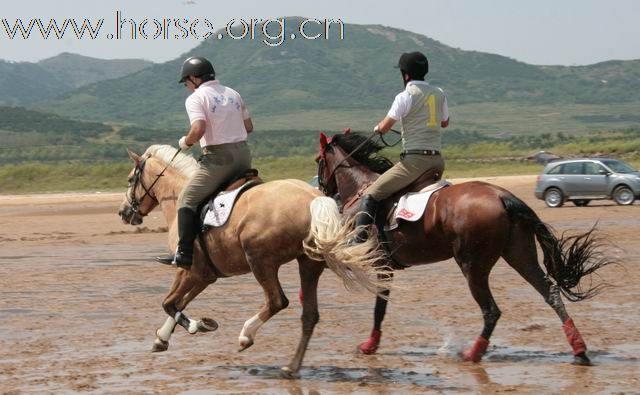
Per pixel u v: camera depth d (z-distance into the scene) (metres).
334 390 8.76
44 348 11.03
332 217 9.09
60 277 18.53
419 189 10.48
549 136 138.62
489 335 9.85
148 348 10.97
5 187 78.31
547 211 34.88
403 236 10.32
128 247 25.61
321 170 11.66
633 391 8.39
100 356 10.51
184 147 9.91
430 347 10.82
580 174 36.50
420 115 10.46
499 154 90.44
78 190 74.44
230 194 9.78
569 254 9.91
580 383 8.74
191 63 10.08
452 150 97.12
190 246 9.91
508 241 9.79
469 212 9.75
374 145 11.30
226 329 12.23
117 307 14.35
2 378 9.41
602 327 11.79
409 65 10.59
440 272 18.12
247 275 18.36
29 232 32.03
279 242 9.38
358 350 10.59
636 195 35.56
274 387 8.92
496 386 8.73
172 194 10.75
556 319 12.48
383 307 10.50
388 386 8.88
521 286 15.83
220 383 9.10
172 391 8.77
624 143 81.94
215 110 9.89
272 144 196.25
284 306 9.52
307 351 10.70
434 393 8.53
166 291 16.20
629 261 18.97
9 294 16.06
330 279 17.44
